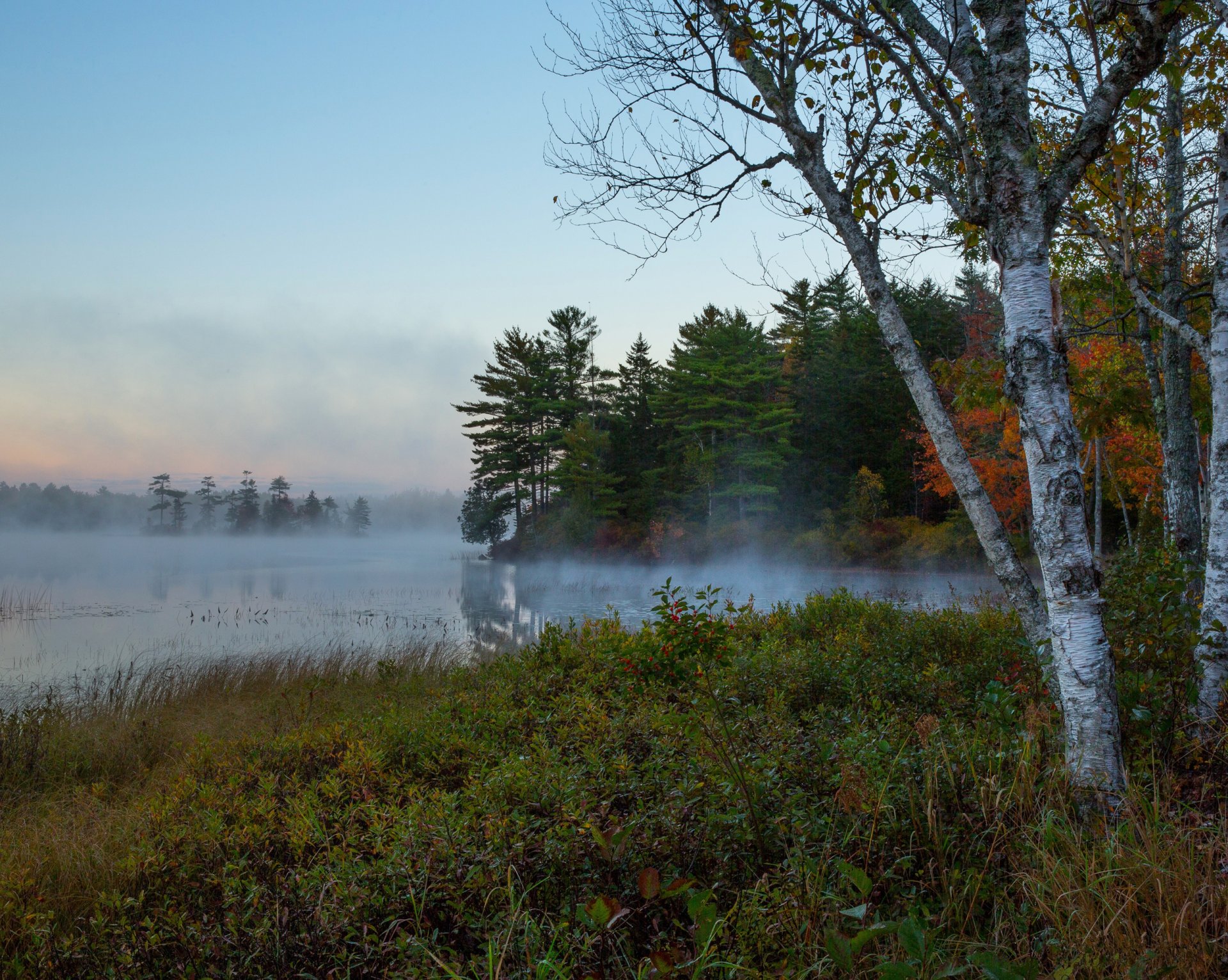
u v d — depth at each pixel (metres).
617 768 4.59
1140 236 8.35
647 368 62.69
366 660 13.12
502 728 6.28
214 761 6.07
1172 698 4.21
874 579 30.31
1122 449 17.53
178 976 2.94
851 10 5.55
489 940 2.66
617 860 3.07
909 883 2.96
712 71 6.00
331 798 4.82
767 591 26.50
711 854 3.22
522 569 47.28
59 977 3.21
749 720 4.99
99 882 4.25
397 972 2.61
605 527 49.09
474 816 3.74
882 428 46.28
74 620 22.98
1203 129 8.05
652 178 6.48
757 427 45.97
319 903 2.93
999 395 6.20
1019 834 3.14
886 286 5.37
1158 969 2.31
